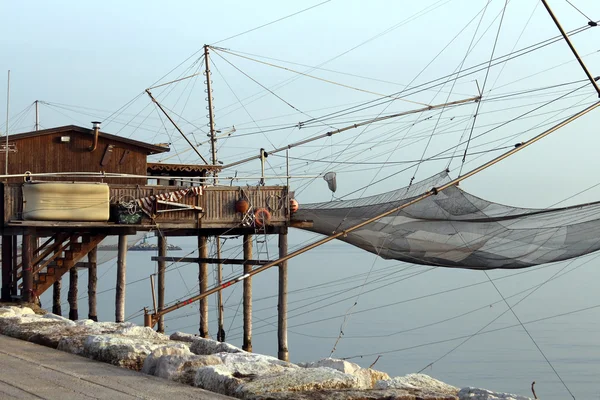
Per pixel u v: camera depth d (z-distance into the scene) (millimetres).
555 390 30172
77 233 24000
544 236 19406
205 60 34562
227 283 18734
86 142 26531
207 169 30953
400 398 6699
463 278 81875
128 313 52625
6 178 25391
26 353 9516
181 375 7859
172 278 90562
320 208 22547
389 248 21875
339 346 42125
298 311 57844
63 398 6887
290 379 7336
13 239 23766
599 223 18453
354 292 69312
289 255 18875
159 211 23109
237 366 8156
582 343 41312
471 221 19984
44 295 62906
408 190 20562
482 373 34312
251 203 24094
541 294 63781
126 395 7051
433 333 45875
